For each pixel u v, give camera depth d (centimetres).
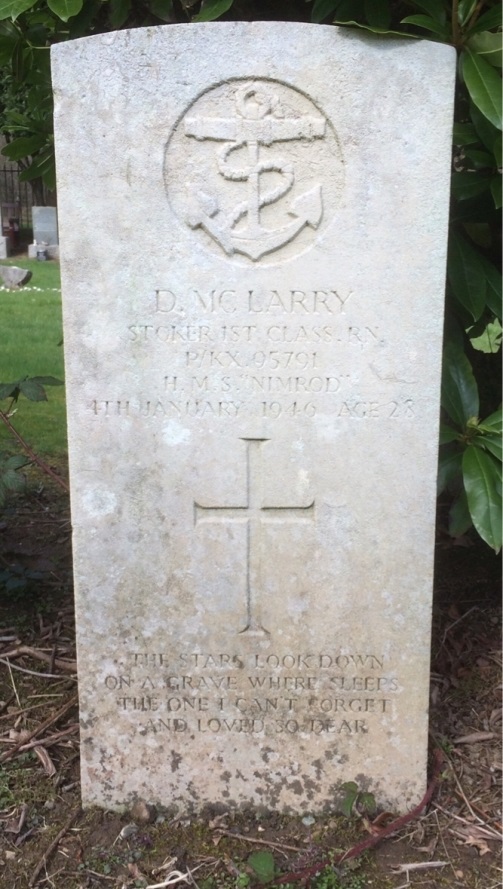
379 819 109
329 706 109
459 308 131
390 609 106
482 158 120
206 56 94
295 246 98
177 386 101
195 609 107
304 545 105
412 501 104
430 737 121
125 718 109
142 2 127
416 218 97
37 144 152
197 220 97
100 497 104
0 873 102
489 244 137
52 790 113
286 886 100
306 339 100
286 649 108
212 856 105
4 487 143
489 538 110
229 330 100
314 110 95
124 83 94
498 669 136
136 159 96
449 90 94
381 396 101
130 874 102
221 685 109
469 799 112
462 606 152
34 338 297
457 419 118
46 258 557
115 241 97
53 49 94
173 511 104
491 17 107
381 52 94
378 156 96
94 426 102
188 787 111
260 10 133
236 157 96
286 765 110
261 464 103
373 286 99
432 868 103
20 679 133
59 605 152
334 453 102
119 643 108
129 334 100
